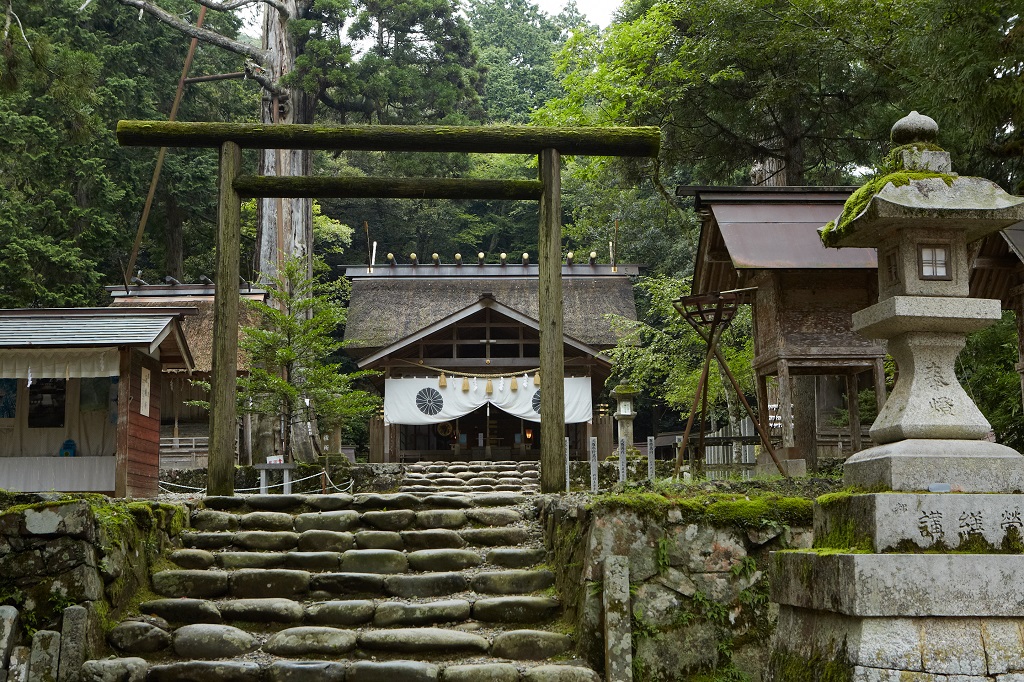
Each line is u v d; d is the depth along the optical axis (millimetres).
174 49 27766
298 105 20469
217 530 6984
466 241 34125
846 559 3617
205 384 15695
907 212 3992
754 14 13906
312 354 15734
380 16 21359
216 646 5469
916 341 4074
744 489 6520
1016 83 8148
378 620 5758
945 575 3561
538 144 8789
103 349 9922
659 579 5391
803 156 16281
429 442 22938
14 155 22672
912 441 3883
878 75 14422
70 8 25172
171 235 28203
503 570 6355
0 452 11477
